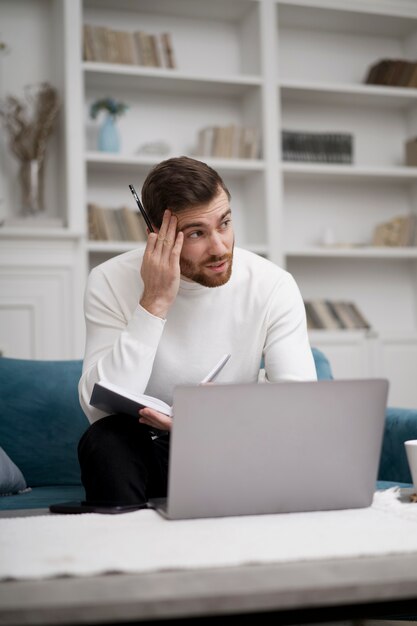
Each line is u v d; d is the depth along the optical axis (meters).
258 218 4.38
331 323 4.42
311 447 1.14
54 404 2.12
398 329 4.75
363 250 4.45
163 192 1.54
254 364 1.72
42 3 4.18
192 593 0.73
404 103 4.73
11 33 4.13
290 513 1.15
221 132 4.28
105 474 1.26
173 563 0.82
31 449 2.08
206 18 4.48
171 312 1.71
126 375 1.46
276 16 4.42
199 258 1.57
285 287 1.75
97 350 1.60
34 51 4.15
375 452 1.18
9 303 3.64
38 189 3.96
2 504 1.77
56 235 3.70
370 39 4.79
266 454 1.12
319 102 4.68
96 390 1.30
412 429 2.00
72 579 0.78
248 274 1.75
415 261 4.77
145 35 4.18
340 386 1.14
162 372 1.69
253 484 1.12
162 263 1.51
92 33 4.08
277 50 4.59
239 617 0.85
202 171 1.55
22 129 3.94
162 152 4.24
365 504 1.19
